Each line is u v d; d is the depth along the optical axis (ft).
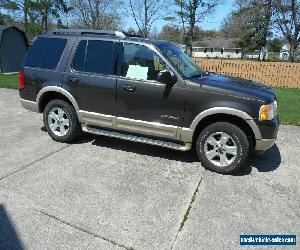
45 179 14.75
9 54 56.13
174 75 15.84
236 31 177.68
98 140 20.03
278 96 39.96
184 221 11.89
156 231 11.27
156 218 12.00
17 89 38.50
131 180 14.90
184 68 16.92
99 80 17.39
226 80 16.85
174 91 15.78
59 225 11.43
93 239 10.77
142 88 16.39
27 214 12.01
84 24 111.65
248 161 17.58
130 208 12.59
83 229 11.26
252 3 103.45
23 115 25.81
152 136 16.96
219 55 238.68
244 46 171.53
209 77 17.22
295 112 29.22
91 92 17.71
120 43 17.24
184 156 17.94
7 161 16.60
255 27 110.63
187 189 14.25
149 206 12.77
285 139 21.44
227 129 15.29
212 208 12.80
